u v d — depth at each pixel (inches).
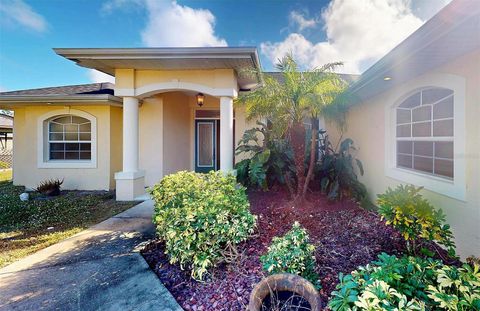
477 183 139.2
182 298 119.0
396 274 81.1
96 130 374.3
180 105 430.9
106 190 372.8
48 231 207.6
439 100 179.5
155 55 260.2
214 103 453.7
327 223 204.2
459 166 151.0
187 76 299.1
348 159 276.1
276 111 236.2
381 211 141.5
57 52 258.5
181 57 260.7
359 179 292.5
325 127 371.2
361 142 287.9
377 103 253.9
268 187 296.4
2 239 191.3
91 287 127.5
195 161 461.4
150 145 385.4
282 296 95.7
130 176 308.5
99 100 347.9
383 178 242.4
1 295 121.3
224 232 135.7
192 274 128.9
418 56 149.6
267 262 110.7
